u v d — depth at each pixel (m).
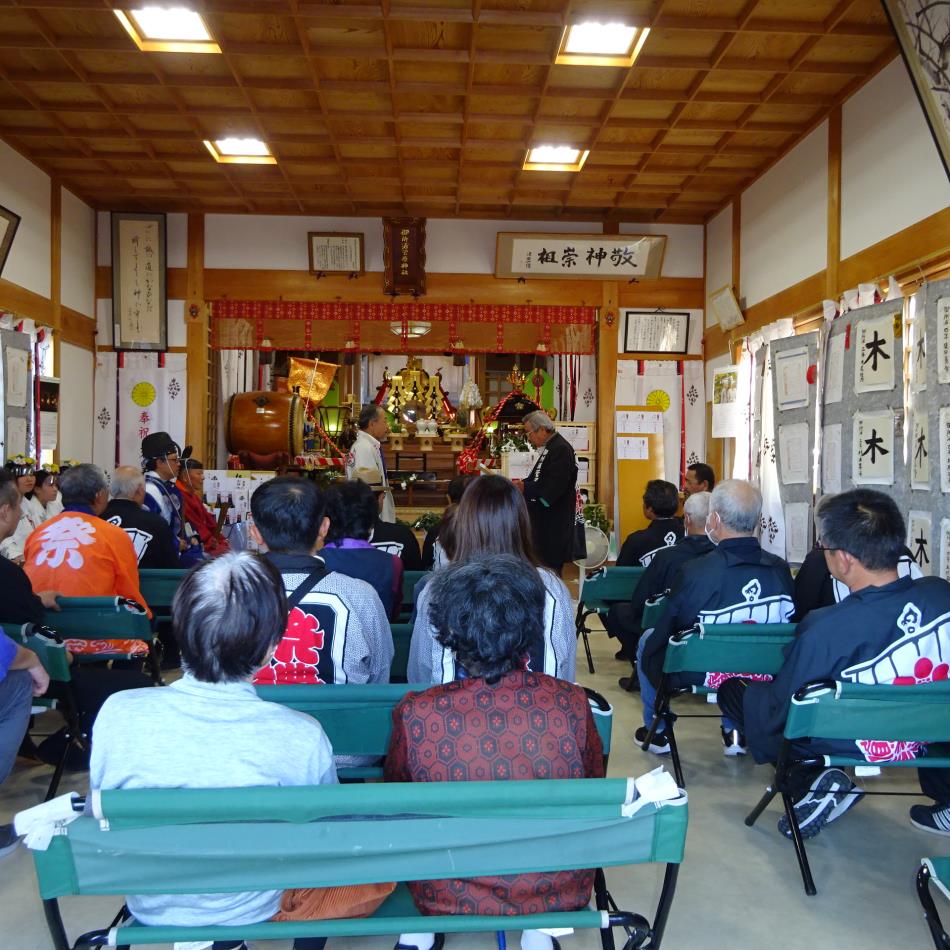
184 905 1.29
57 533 3.04
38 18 4.37
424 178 6.65
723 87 5.11
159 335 7.42
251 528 2.16
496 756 1.30
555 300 7.65
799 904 2.09
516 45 4.61
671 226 7.77
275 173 6.61
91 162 6.37
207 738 1.23
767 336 6.18
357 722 1.84
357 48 4.64
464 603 1.35
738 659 2.54
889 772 3.03
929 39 3.70
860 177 5.02
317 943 1.47
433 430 9.72
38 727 3.38
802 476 5.38
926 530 4.04
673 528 4.19
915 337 4.15
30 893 2.12
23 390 5.75
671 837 1.24
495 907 1.33
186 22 4.43
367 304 7.57
